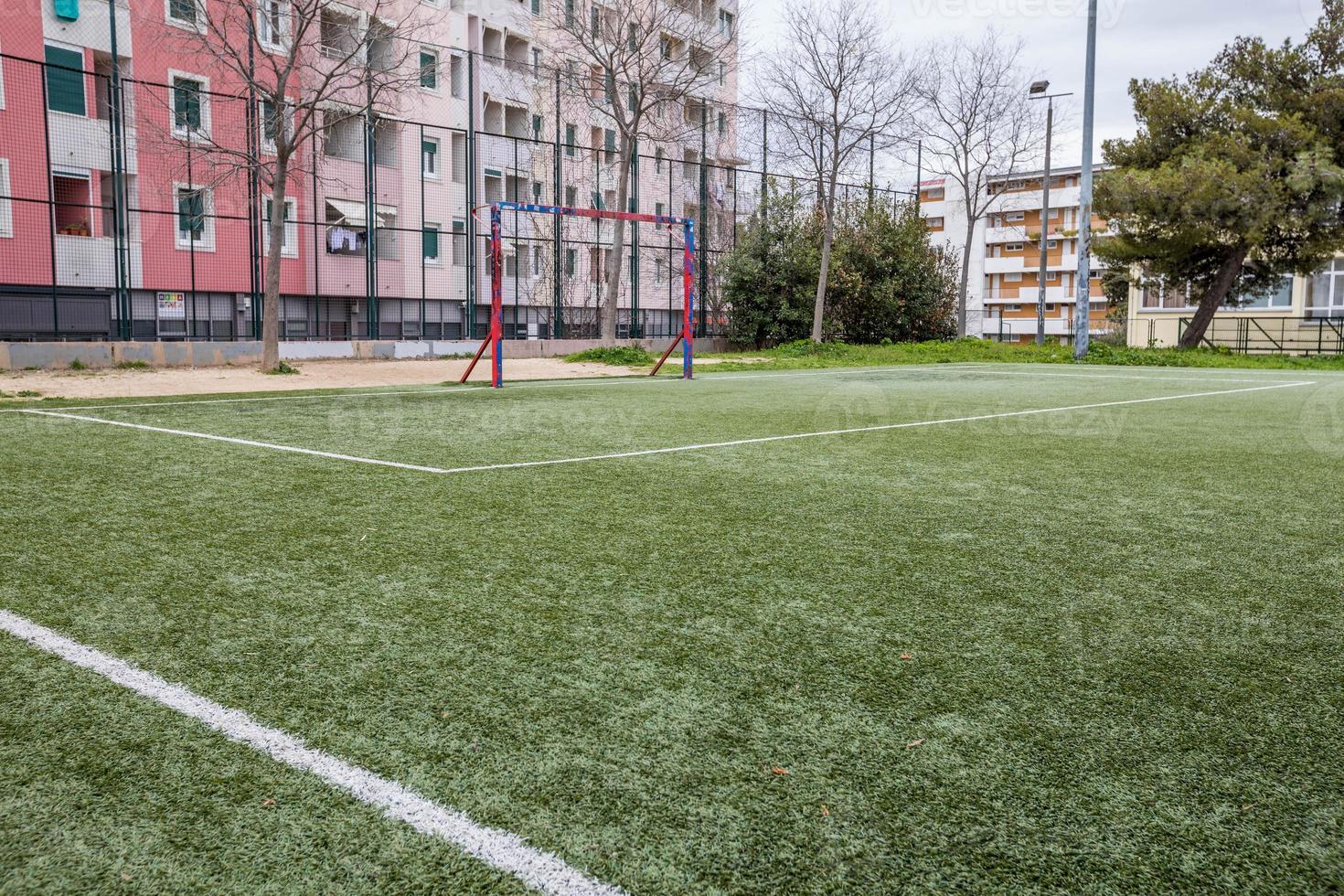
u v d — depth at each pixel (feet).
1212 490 14.89
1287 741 5.77
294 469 16.22
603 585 9.15
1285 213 67.51
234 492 13.97
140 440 19.79
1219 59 74.49
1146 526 12.16
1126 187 69.67
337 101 55.42
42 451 17.97
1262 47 71.92
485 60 87.71
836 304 81.92
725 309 83.35
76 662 6.89
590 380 43.88
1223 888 4.25
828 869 4.35
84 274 61.72
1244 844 4.60
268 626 7.78
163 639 7.43
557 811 4.84
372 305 61.21
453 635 7.63
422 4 80.28
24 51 59.06
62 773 5.20
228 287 68.74
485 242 85.97
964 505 13.51
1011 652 7.35
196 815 4.77
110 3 51.88
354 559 10.09
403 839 4.56
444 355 61.41
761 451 19.21
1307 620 8.22
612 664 7.00
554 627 7.84
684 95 74.18
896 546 10.94
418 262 81.87
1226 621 8.18
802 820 4.79
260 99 54.08
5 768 5.24
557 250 70.90
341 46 72.95
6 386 35.70
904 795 5.06
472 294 66.80
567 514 12.62
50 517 12.03
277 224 45.88
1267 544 11.16
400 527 11.71
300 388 37.65
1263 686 6.68
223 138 65.62
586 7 73.41
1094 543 11.15
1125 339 100.58
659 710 6.15
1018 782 5.22
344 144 76.59
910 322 86.84
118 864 4.35
